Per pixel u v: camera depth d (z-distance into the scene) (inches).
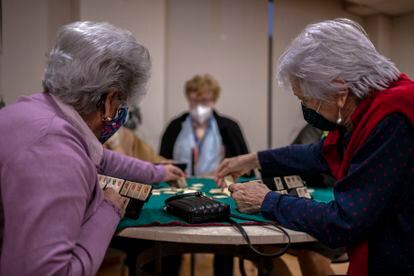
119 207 37.4
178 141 113.3
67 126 32.2
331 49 36.3
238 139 112.6
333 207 36.6
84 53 33.2
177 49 142.3
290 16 122.1
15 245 27.8
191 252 56.1
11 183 28.8
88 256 31.2
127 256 62.1
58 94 34.2
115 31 35.6
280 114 130.0
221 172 61.6
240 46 145.6
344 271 96.3
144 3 123.3
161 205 47.6
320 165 53.4
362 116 37.7
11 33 81.1
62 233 28.7
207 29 144.4
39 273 27.4
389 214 35.9
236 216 41.6
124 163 57.2
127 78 35.4
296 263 91.0
